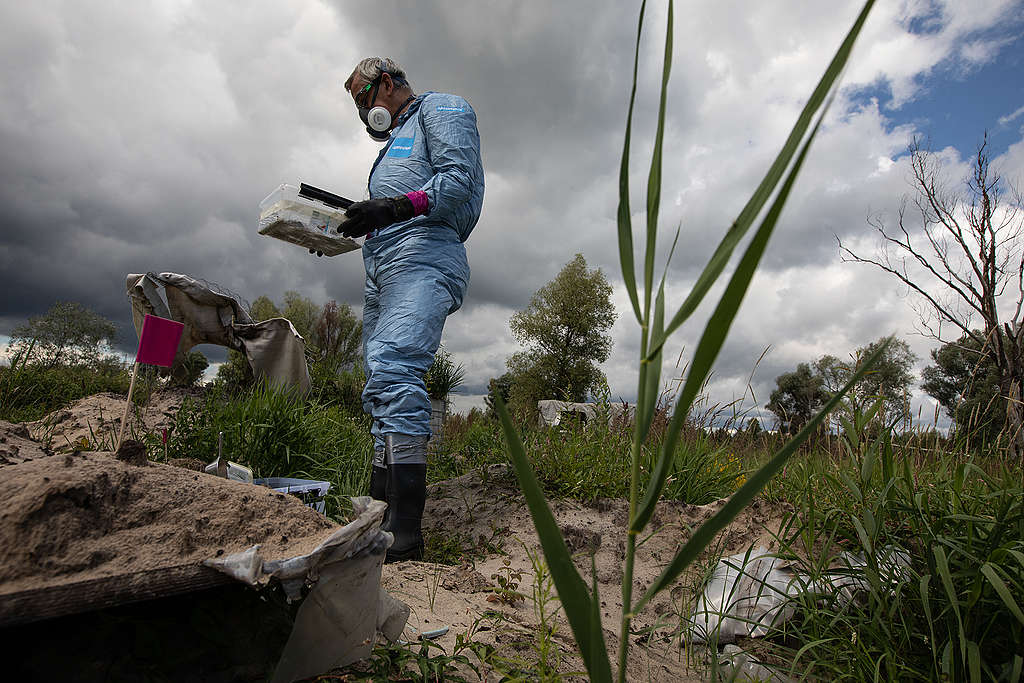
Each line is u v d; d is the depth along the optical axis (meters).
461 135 3.08
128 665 1.12
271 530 1.31
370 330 3.51
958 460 2.62
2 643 1.09
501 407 0.59
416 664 1.53
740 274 0.46
